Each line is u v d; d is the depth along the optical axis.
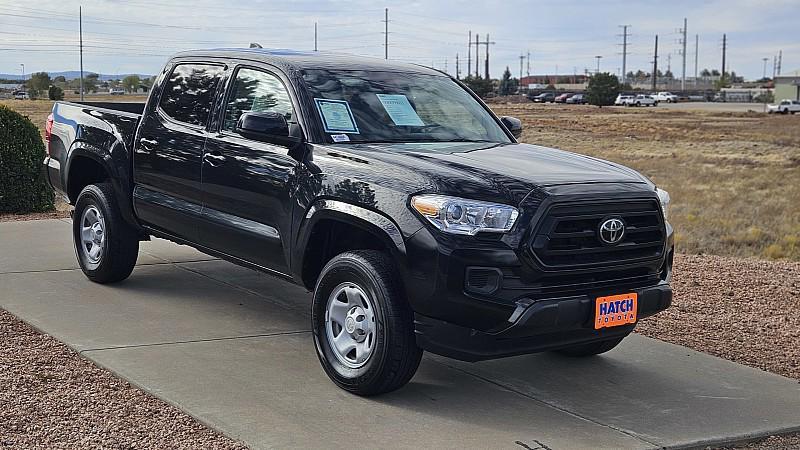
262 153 6.15
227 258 6.66
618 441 4.89
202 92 6.96
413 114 6.45
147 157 7.22
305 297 7.82
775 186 30.06
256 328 6.79
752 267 10.16
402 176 5.23
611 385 5.89
